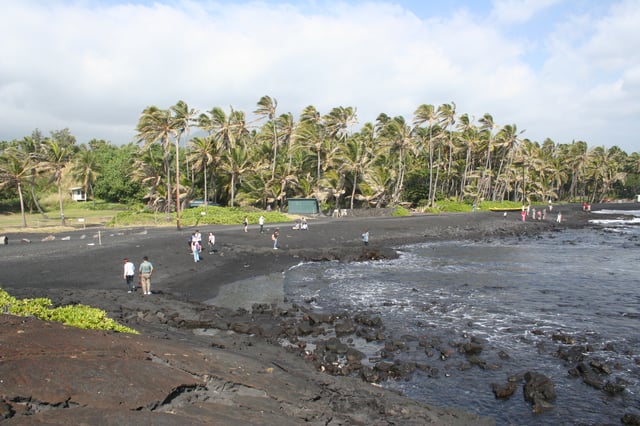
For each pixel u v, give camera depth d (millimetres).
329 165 76875
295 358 13984
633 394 12617
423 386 12969
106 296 20188
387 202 83688
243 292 24250
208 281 26281
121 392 7613
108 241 37156
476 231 57156
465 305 22125
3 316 10797
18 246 34125
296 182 73062
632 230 62125
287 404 9297
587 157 124125
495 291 25219
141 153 76375
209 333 16359
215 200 75875
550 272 31125
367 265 34031
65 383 7469
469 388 12906
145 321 16828
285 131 76312
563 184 141875
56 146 55750
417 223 59594
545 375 13875
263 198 70750
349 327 17812
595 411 11695
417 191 92312
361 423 9406
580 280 28250
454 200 96375
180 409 7777
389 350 15773
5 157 55156
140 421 6762
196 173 77062
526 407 11859
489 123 96250
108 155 98000
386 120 101312
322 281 27844
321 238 45188
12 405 6465
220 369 10234
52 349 8922
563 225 69000
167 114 51969
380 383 13062
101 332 11250
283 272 30500
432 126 89312
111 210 81500
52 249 32531
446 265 34188
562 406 11922
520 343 16719
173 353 10539
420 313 20688
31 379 7332
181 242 37406
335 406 10141
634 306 21922
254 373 10797
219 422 7445
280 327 17844
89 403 7109
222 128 67688
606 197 147875
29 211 79188
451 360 14977
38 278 23688
